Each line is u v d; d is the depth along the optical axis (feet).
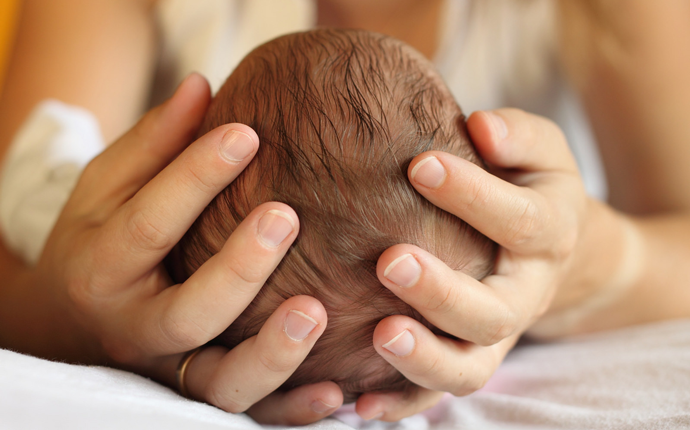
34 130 1.40
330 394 0.85
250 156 0.81
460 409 0.99
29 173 1.33
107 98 1.69
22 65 1.65
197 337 0.83
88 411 0.66
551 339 1.35
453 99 0.96
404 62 0.93
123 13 1.78
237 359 0.81
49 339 1.00
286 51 0.94
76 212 0.98
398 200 0.83
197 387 0.86
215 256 0.80
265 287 0.83
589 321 1.31
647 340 1.15
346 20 1.94
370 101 0.87
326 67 0.90
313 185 0.82
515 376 1.12
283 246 0.79
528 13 1.80
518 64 1.83
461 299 0.80
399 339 0.80
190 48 1.87
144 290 0.88
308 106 0.86
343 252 0.82
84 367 0.79
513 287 0.87
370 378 0.89
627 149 1.69
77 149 1.38
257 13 1.87
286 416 0.88
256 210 0.78
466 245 0.86
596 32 1.68
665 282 1.30
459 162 0.81
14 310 1.09
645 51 1.61
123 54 1.75
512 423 0.94
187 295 0.80
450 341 0.85
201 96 0.94
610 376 1.02
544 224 0.87
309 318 0.78
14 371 0.67
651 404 0.92
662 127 1.61
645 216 1.67
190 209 0.83
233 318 0.82
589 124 1.82
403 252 0.78
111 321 0.88
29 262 1.30
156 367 0.90
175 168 0.81
